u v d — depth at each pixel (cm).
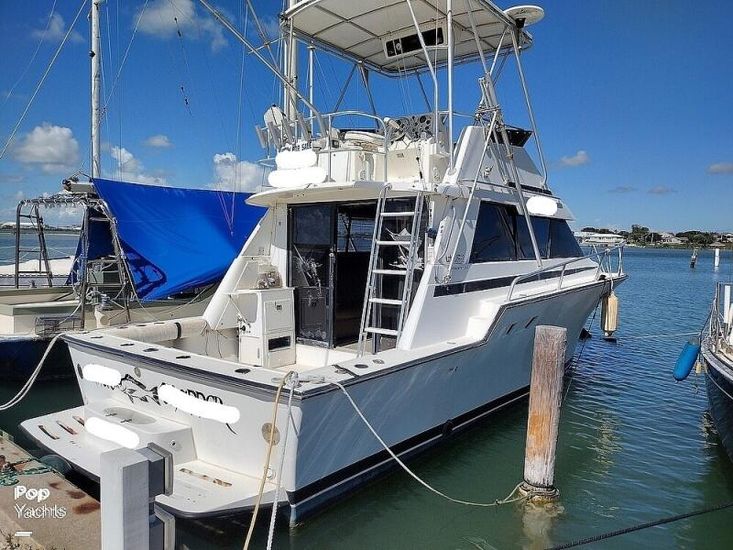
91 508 354
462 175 553
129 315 886
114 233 879
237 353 598
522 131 665
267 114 630
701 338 733
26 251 1088
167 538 237
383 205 496
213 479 383
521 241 666
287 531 395
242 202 1055
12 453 441
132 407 447
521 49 721
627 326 1623
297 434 363
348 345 599
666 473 559
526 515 462
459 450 573
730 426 565
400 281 540
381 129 666
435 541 421
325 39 711
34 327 853
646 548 424
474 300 555
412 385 461
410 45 724
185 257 936
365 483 451
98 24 1110
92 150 1118
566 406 790
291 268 610
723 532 449
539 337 480
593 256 965
